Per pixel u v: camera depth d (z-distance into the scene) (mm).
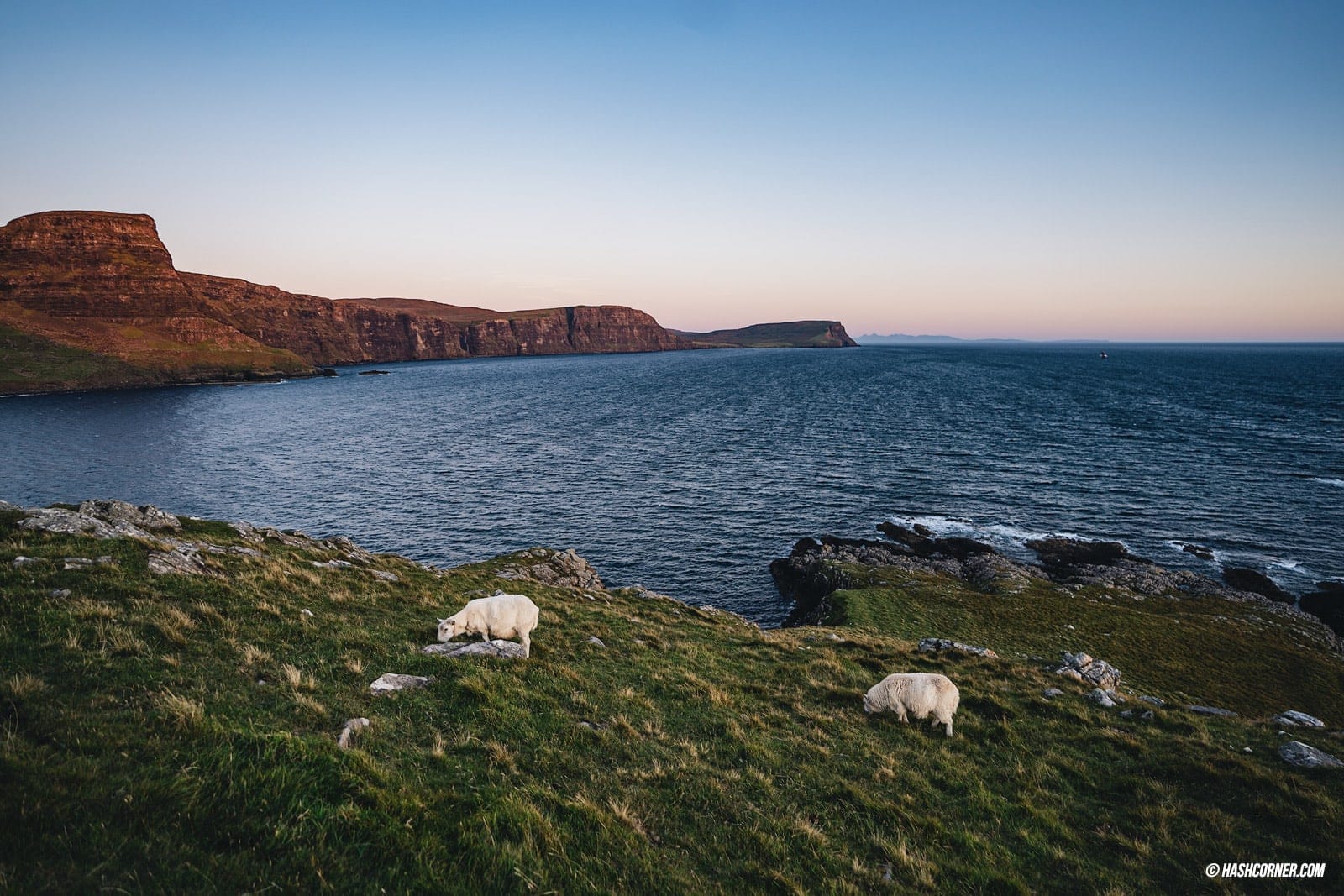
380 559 29141
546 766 10188
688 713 14758
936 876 9305
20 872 5035
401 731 10062
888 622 37438
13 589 12352
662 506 71188
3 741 6750
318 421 135625
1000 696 19391
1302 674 34281
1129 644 36500
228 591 15609
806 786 11727
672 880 7801
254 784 6828
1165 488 74938
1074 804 12492
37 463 89812
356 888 5961
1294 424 114500
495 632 16266
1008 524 64125
